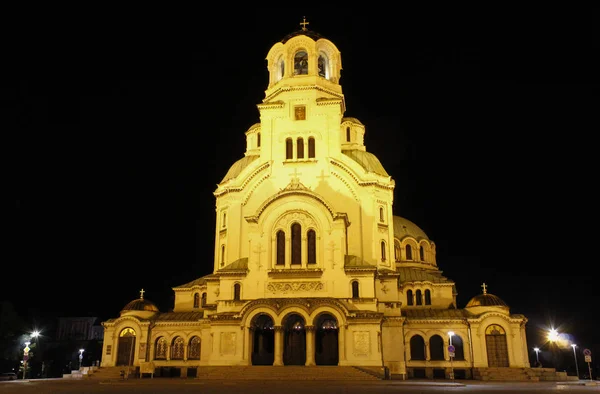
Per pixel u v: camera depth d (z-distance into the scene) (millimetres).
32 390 38625
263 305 54875
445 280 74250
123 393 33750
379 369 51875
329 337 57500
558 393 34156
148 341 65562
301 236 58844
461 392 34594
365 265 56688
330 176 64875
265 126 67812
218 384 44500
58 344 110875
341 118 72688
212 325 55875
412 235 82688
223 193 70250
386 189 68125
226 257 64812
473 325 61875
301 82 69562
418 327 63062
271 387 39812
